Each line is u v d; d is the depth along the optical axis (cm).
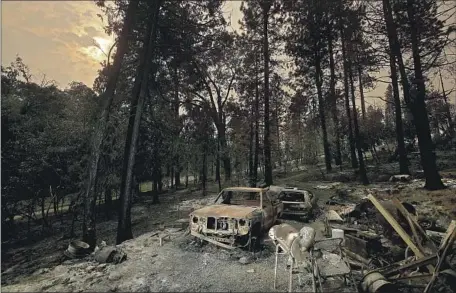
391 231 707
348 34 1684
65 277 594
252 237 746
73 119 1505
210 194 2195
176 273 608
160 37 1453
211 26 1531
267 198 948
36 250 1107
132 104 1182
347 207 1149
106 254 684
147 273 607
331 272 575
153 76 1612
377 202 642
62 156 1474
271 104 2703
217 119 2458
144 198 2488
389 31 1417
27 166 1366
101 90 1602
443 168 2050
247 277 588
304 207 1108
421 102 1406
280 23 2439
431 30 1276
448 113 3019
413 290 532
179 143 1989
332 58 2748
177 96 2402
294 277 586
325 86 3128
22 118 1451
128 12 1075
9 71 1516
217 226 758
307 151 3472
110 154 1453
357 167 2639
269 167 2167
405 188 1494
